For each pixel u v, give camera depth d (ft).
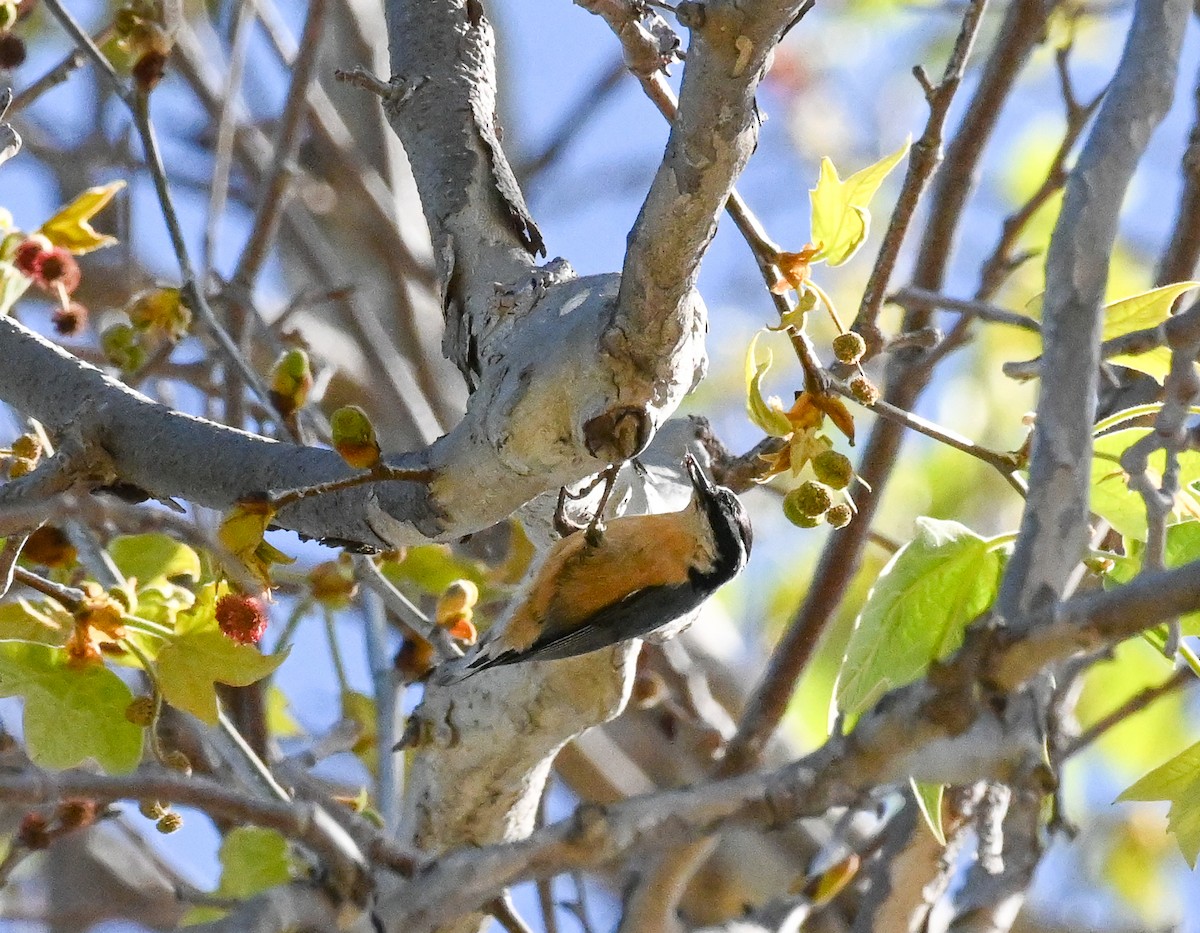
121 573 29.50
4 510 18.84
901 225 26.40
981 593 25.85
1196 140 34.58
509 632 27.76
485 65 28.63
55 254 29.37
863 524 34.73
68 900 41.96
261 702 35.27
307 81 39.50
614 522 29.37
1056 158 35.96
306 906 18.43
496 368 22.59
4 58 31.89
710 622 51.11
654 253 19.99
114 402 25.61
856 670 25.85
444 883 19.02
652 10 23.00
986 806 31.12
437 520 23.39
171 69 50.93
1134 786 26.58
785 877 45.50
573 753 46.24
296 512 24.52
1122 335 25.88
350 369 48.44
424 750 28.09
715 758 43.39
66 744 25.82
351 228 53.88
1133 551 27.61
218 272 45.09
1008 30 34.99
